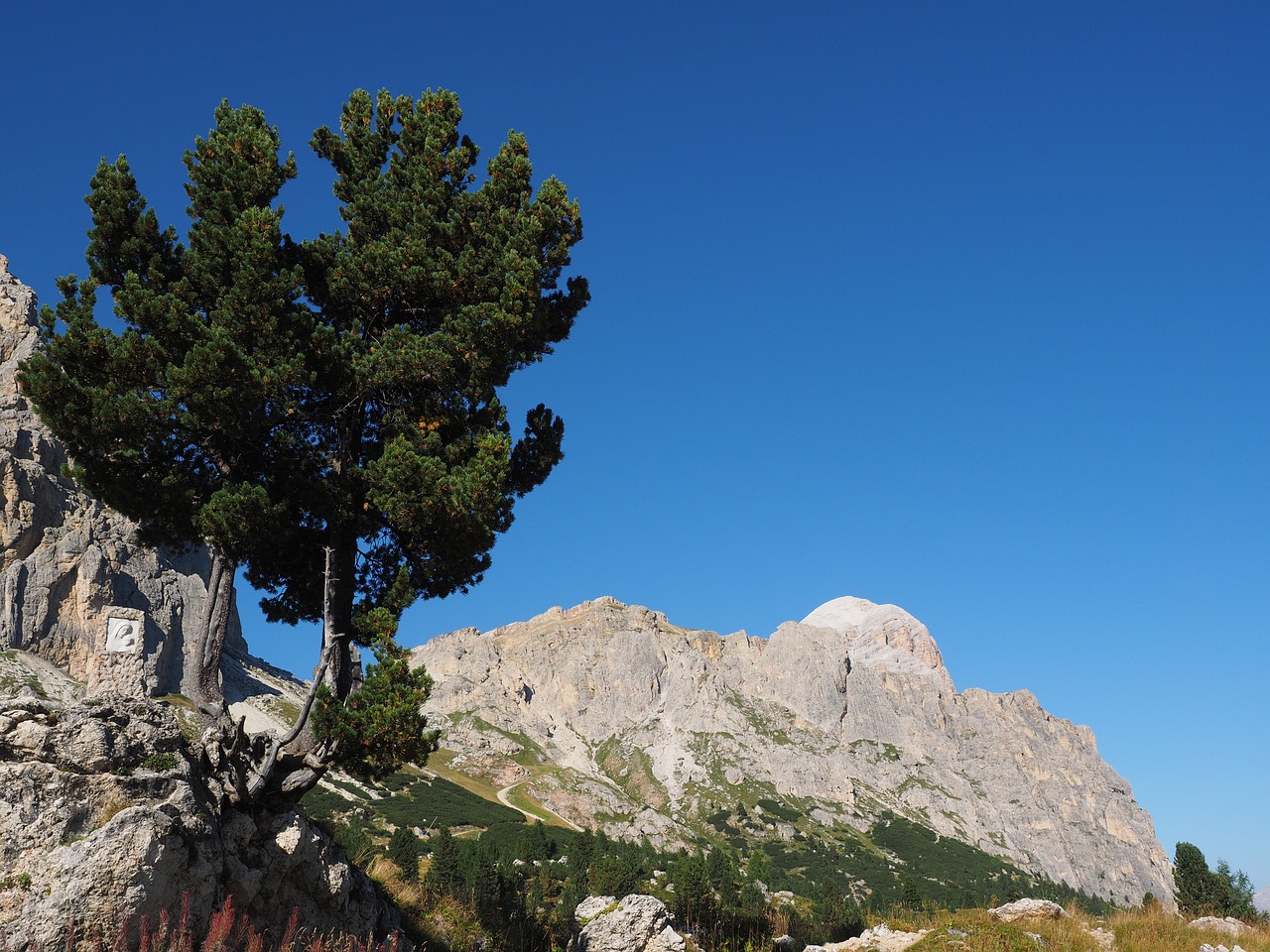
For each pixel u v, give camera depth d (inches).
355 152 986.1
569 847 4628.4
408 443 853.8
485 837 5216.5
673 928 965.2
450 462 890.1
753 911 1824.6
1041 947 1013.2
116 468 820.0
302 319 847.1
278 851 756.6
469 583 952.3
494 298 909.2
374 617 786.2
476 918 1079.0
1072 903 1180.5
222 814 736.3
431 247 931.3
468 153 983.0
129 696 722.8
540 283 900.6
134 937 593.9
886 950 1034.1
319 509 864.9
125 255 850.8
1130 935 1074.1
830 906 2640.3
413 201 945.5
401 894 1031.0
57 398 777.6
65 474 810.8
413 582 932.0
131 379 800.9
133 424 784.9
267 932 722.8
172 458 840.9
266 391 805.9
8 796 606.2
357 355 888.3
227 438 841.5
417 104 986.7
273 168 864.3
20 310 5762.8
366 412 949.8
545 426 1013.8
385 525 914.7
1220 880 1508.4
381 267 908.0
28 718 640.4
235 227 831.1
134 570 5541.3
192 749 763.4
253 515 791.1
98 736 653.9
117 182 853.8
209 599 813.9
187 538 869.2
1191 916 1320.1
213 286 847.7
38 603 4886.8
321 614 977.5
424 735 782.5
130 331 792.3
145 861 602.2
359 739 765.3
